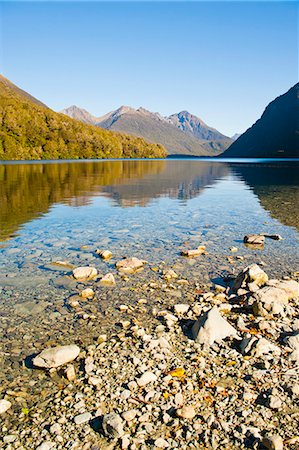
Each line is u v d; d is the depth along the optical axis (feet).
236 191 101.65
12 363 17.90
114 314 23.49
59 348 18.25
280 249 39.63
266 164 365.81
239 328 21.57
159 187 110.93
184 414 14.15
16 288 27.45
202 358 18.33
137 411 14.47
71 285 28.30
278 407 14.70
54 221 53.26
